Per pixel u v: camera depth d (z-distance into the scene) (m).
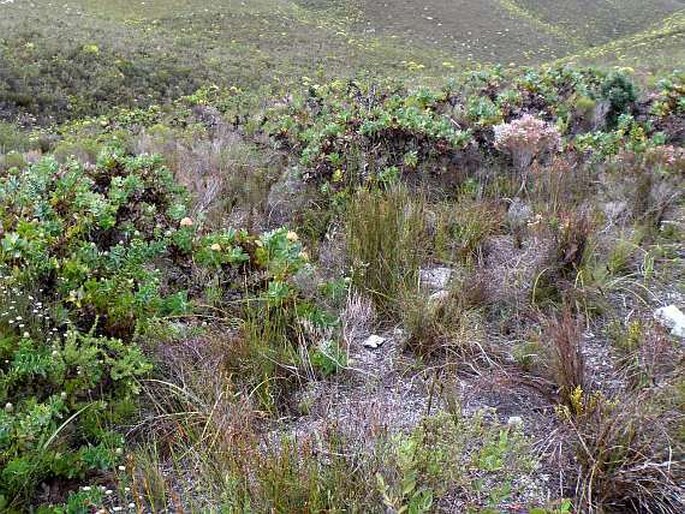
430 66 34.34
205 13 38.28
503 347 2.86
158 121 12.24
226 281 3.21
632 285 3.38
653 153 4.95
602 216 4.02
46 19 26.16
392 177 4.44
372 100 6.63
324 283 3.27
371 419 2.07
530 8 56.06
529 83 7.37
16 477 1.95
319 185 4.62
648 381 2.38
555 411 2.32
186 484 1.97
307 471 1.82
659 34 39.75
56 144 11.20
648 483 1.96
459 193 4.51
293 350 2.76
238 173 5.15
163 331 2.67
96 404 2.29
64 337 2.59
